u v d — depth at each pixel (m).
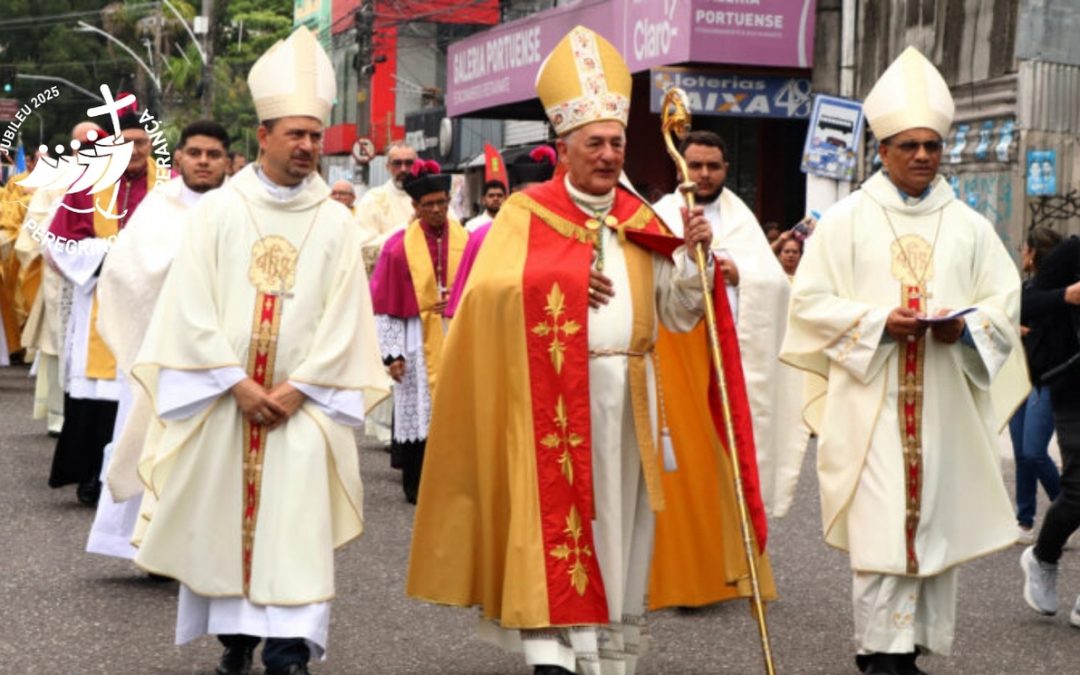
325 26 52.97
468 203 36.72
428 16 44.75
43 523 11.10
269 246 7.32
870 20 20.64
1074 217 17.80
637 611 7.12
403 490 12.89
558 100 7.00
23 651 7.88
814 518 11.73
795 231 15.77
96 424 11.62
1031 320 9.17
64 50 74.75
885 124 7.75
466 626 8.50
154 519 7.23
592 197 7.03
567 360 6.87
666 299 7.12
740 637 8.38
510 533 6.84
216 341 7.17
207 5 54.06
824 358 7.82
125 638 8.16
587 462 6.84
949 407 7.62
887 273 7.68
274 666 7.06
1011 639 8.46
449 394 7.08
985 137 18.44
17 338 18.92
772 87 21.72
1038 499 12.79
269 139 7.35
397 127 46.44
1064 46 17.78
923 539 7.49
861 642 7.59
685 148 9.71
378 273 12.78
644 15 22.39
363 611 8.79
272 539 7.10
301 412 7.22
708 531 7.30
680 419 7.29
